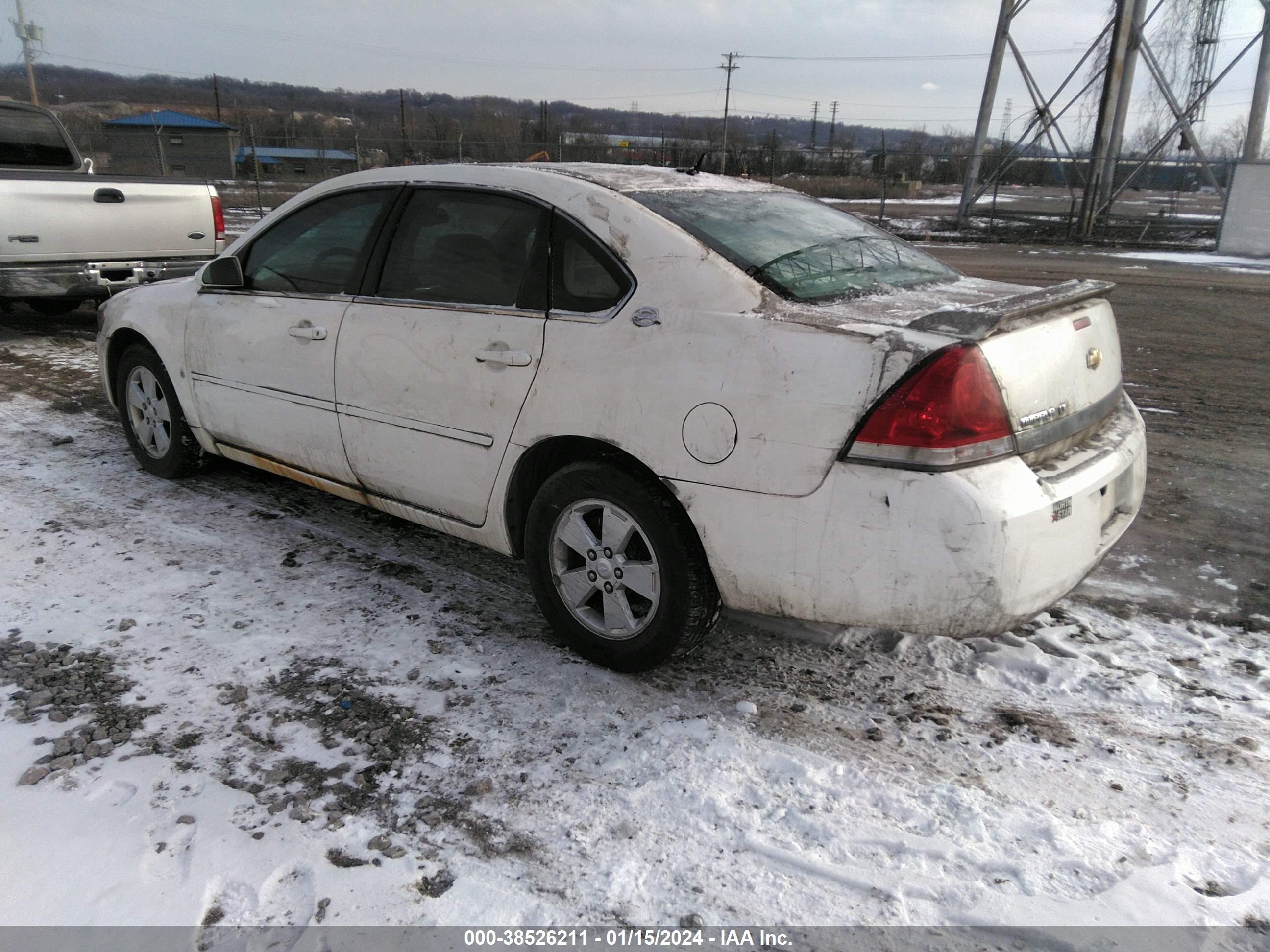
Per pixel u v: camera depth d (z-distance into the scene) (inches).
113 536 165.2
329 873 87.7
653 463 110.7
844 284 119.0
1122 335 364.2
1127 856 90.7
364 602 142.9
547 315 121.4
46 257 298.7
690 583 112.7
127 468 202.1
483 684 120.6
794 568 103.0
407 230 141.1
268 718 111.8
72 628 131.6
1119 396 125.0
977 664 126.7
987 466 96.1
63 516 174.1
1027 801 98.9
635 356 112.0
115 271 315.9
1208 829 94.6
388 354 138.3
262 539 165.8
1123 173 982.4
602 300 117.3
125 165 1371.8
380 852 90.7
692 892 86.5
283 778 100.8
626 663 121.3
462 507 135.3
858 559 98.7
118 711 112.3
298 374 152.8
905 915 84.0
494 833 93.7
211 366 169.8
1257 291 503.2
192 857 89.0
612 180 129.6
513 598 145.6
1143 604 143.3
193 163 1921.8
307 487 192.9
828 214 147.5
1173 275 589.0
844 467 98.0
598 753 106.9
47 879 86.1
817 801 98.9
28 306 413.4
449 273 134.5
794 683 122.1
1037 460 102.3
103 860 88.4
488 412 126.6
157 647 127.3
